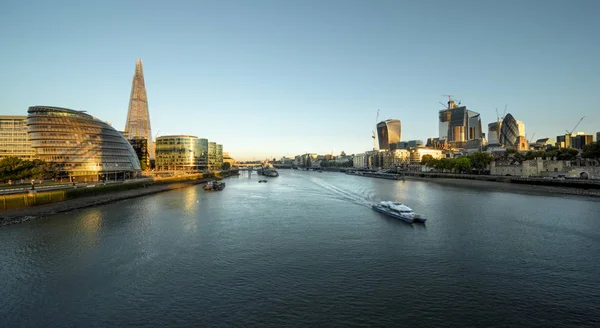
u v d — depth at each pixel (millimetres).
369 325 32250
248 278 43938
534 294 38688
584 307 35531
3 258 52031
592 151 155875
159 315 34531
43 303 37219
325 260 50875
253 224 77562
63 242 61156
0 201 85812
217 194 150125
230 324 32656
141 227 74188
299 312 34844
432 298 37781
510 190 142750
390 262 49750
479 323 32469
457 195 130375
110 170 174375
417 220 77188
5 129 196125
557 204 100812
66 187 112250
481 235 64812
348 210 98625
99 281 43156
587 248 55688
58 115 163125
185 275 45125
